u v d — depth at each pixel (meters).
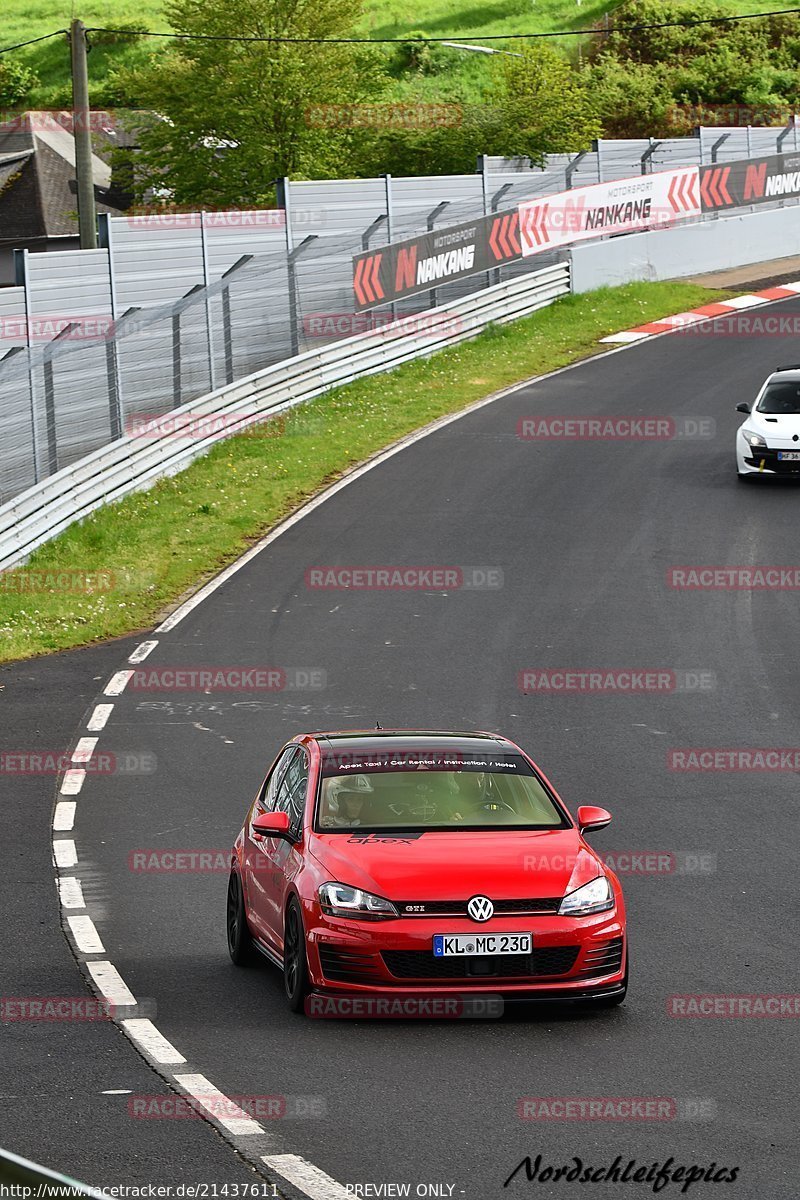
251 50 180.88
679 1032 32.47
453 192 155.62
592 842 50.25
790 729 64.75
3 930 41.47
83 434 105.00
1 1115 26.98
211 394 118.12
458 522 100.81
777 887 45.34
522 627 80.62
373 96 198.00
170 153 187.25
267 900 36.91
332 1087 28.58
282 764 41.06
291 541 97.88
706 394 132.75
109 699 70.06
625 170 179.62
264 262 128.25
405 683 71.88
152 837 51.25
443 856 34.31
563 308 164.12
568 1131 26.11
